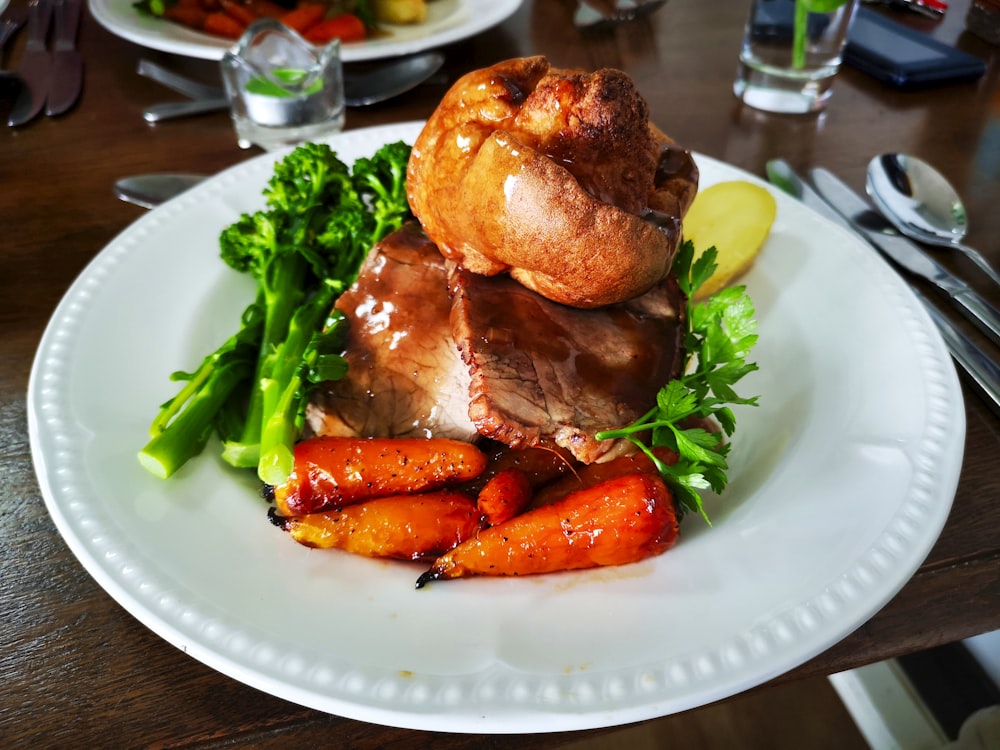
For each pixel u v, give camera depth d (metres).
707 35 0.55
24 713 0.18
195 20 0.50
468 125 0.23
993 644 0.34
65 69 0.47
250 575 0.20
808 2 0.42
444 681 0.18
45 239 0.35
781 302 0.30
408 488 0.24
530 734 0.19
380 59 0.50
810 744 0.40
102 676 0.19
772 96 0.46
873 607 0.19
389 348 0.27
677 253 0.28
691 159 0.27
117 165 0.40
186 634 0.18
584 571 0.21
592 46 0.53
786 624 0.19
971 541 0.23
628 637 0.19
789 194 0.37
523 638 0.19
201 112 0.44
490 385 0.23
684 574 0.21
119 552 0.20
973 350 0.29
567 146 0.22
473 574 0.21
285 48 0.42
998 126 0.45
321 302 0.29
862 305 0.29
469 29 0.48
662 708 0.17
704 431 0.23
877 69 0.49
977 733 0.34
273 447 0.23
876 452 0.23
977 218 0.38
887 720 0.36
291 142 0.41
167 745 0.18
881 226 0.35
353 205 0.32
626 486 0.21
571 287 0.24
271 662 0.18
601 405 0.24
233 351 0.27
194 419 0.24
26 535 0.22
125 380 0.26
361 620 0.19
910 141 0.44
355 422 0.26
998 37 0.53
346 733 0.18
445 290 0.28
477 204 0.23
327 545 0.22
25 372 0.28
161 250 0.31
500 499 0.23
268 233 0.30
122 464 0.23
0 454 0.25
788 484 0.23
